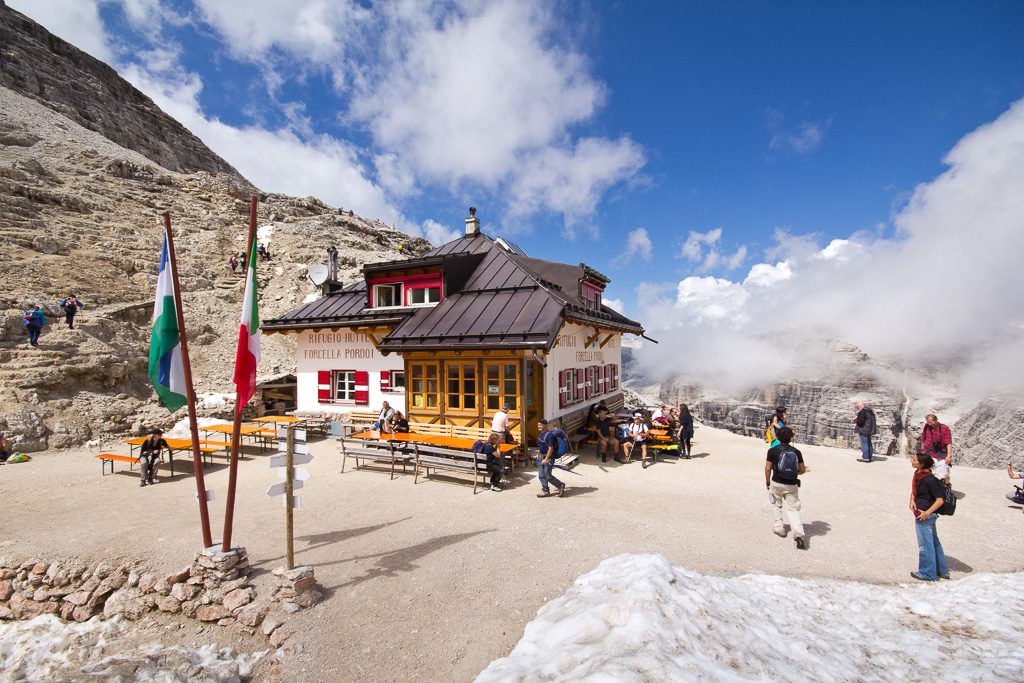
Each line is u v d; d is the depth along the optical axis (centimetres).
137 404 1870
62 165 4278
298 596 618
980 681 395
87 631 678
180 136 9175
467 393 1379
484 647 529
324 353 1864
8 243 2633
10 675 630
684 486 1124
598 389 1952
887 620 550
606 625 465
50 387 1700
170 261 694
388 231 6188
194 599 654
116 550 788
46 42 7775
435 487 1113
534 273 1576
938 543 674
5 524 910
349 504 997
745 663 412
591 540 795
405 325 1474
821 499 1041
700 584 578
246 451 1545
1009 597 600
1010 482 1187
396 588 654
